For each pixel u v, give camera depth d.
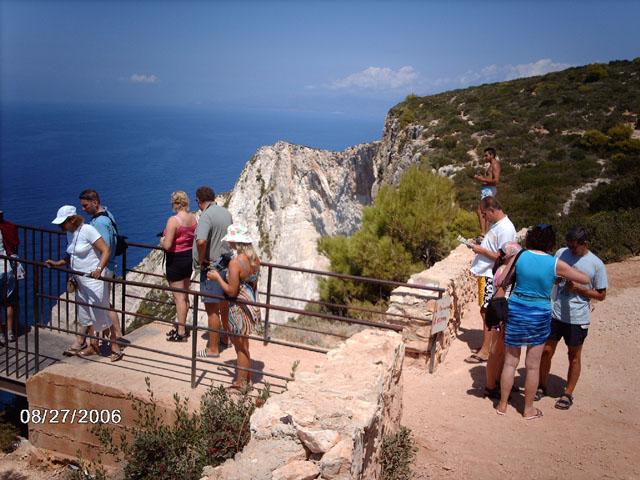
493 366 6.41
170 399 5.82
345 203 54.47
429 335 7.44
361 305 15.31
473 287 10.58
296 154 57.00
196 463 4.32
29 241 53.75
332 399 3.73
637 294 10.63
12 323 7.80
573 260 6.15
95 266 6.68
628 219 15.55
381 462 4.36
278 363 7.10
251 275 5.89
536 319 5.70
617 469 5.01
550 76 46.91
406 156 38.72
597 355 8.08
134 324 8.82
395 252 15.45
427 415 6.12
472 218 16.03
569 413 6.18
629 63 45.84
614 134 30.97
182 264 7.45
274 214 56.59
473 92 48.44
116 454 5.82
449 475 4.92
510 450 5.34
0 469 6.59
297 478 3.10
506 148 33.81
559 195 25.67
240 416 4.43
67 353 7.03
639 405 6.48
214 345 7.05
